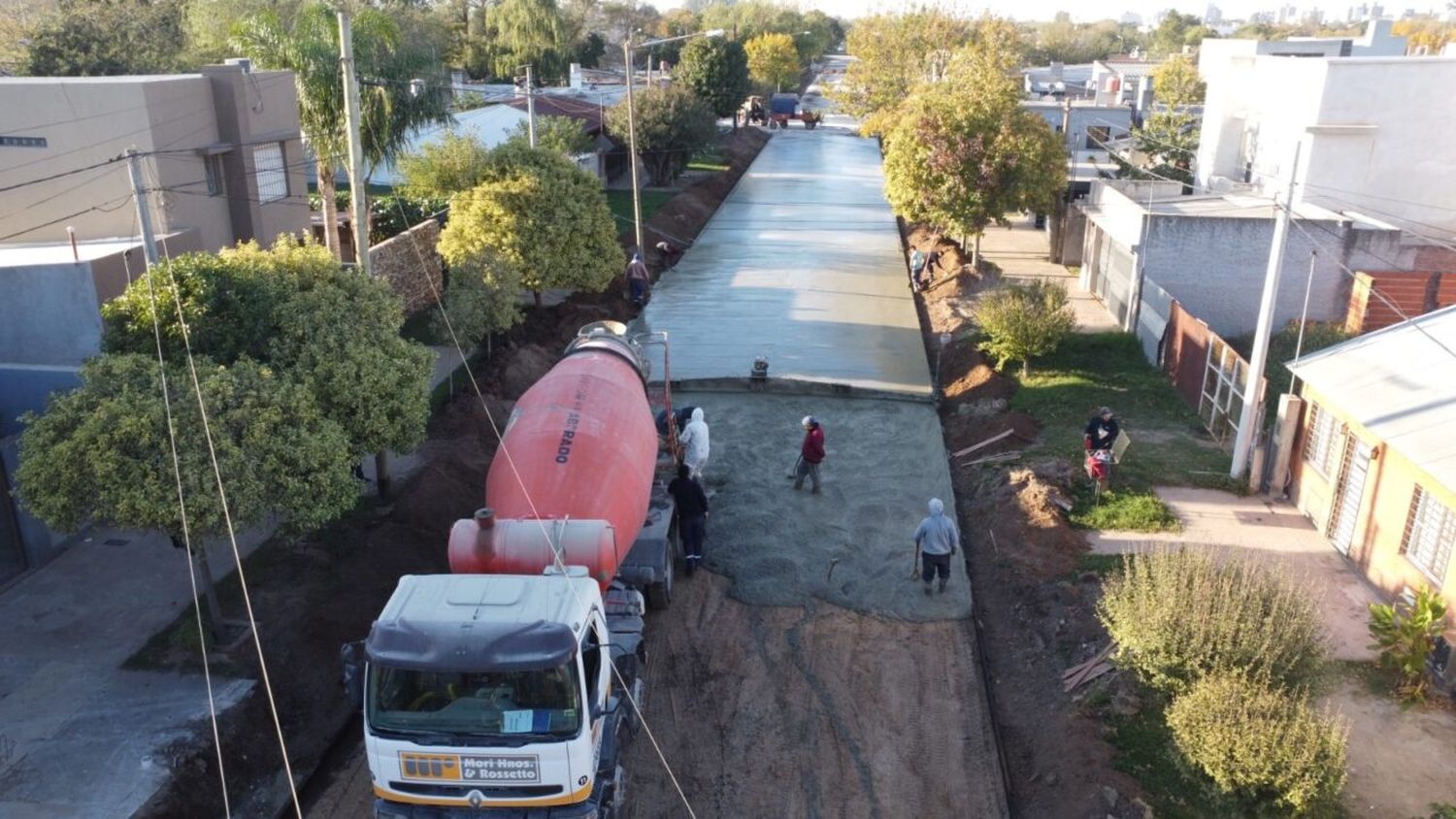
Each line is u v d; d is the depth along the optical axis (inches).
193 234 784.3
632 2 4675.2
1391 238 933.2
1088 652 480.7
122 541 572.7
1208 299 973.2
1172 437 751.1
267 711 446.3
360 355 500.4
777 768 426.9
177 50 1412.4
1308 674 415.5
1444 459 470.0
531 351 930.7
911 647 514.9
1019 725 456.8
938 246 1432.1
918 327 1108.5
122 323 480.1
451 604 341.4
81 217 822.5
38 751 403.9
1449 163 1055.6
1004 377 888.9
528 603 342.6
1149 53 5191.9
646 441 541.3
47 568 544.4
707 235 1631.4
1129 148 1641.2
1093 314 1077.8
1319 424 615.2
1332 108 1058.7
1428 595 448.8
